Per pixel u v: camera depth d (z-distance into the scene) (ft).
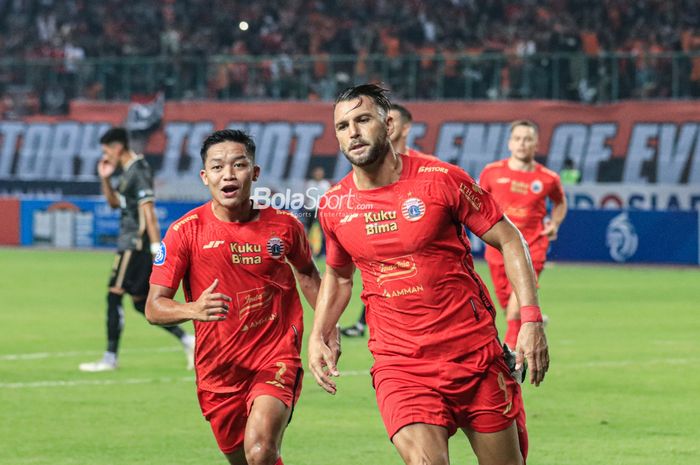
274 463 21.47
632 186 105.91
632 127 112.16
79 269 92.73
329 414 35.35
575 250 101.50
